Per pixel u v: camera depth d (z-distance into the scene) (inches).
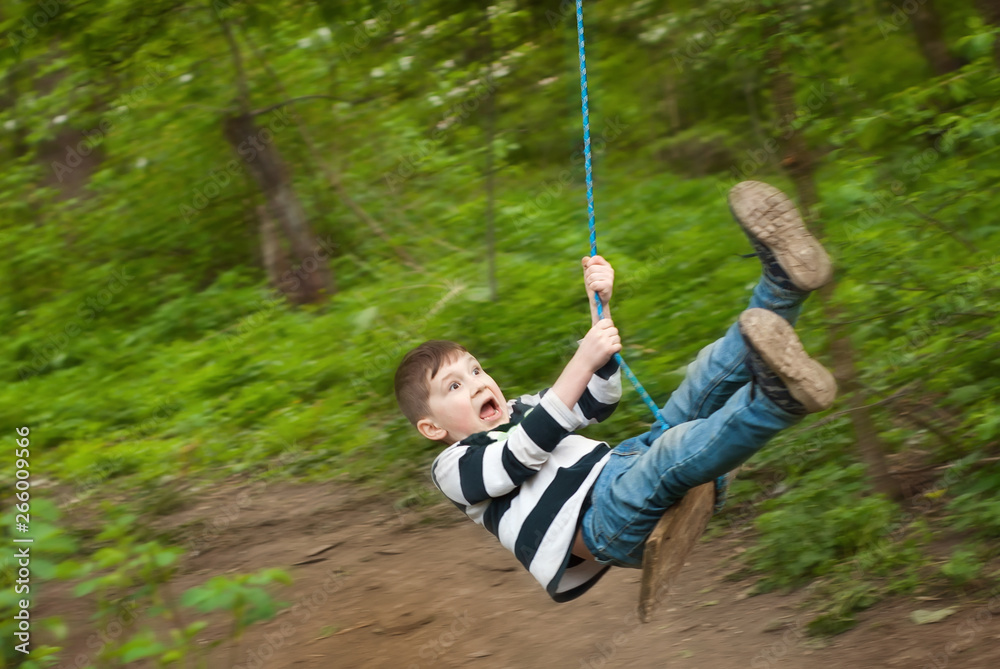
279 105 392.2
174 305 412.5
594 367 112.5
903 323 179.0
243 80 392.5
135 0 312.7
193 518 231.0
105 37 326.6
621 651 144.6
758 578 157.9
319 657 157.2
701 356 118.8
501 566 182.1
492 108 335.0
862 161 194.1
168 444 283.1
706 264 309.4
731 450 100.7
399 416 264.8
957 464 165.2
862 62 308.5
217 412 306.3
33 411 338.6
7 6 307.0
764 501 179.3
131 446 286.4
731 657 135.3
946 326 175.6
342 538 207.2
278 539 211.3
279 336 366.3
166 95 422.0
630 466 113.0
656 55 395.2
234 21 369.7
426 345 127.8
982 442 167.5
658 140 490.6
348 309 360.5
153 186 451.5
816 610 142.5
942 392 184.9
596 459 116.6
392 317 335.3
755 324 95.6
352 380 300.0
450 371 124.1
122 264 446.0
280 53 411.5
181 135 428.8
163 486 253.4
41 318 417.7
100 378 370.3
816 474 177.6
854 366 168.4
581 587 120.8
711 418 103.6
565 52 355.9
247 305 408.2
